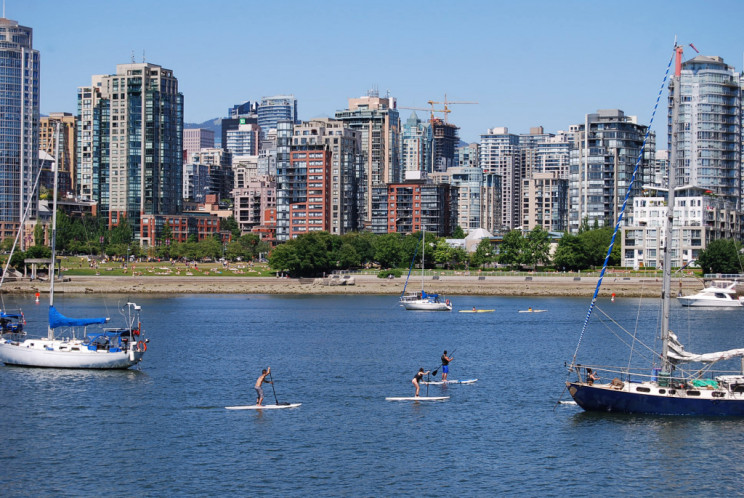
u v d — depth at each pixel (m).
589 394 135.75
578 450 117.19
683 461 112.81
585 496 101.50
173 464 111.19
